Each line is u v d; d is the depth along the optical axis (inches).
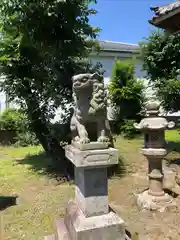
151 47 368.2
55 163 236.4
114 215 95.9
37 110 232.8
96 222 91.4
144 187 172.4
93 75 98.0
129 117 424.5
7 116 385.4
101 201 95.3
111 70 458.0
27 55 220.4
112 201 151.9
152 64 361.7
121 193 164.1
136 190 167.5
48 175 209.8
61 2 178.2
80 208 99.0
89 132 103.1
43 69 222.8
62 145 223.3
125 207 142.4
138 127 141.2
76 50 205.6
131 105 422.6
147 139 140.1
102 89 98.3
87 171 93.9
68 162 213.0
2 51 228.1
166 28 187.8
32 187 184.1
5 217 134.7
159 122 134.0
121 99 419.5
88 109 97.7
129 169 219.6
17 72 231.9
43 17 183.5
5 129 380.8
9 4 184.1
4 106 410.3
